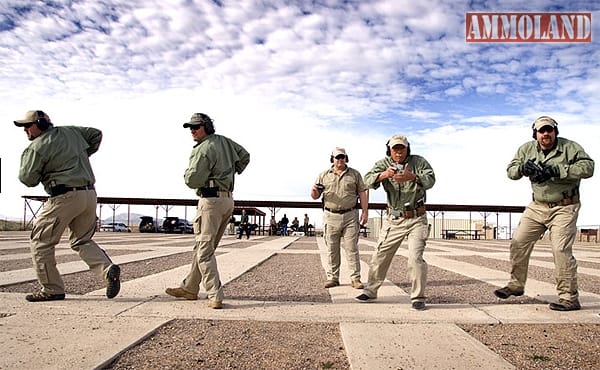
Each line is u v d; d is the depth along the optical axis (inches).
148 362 107.5
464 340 127.4
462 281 250.8
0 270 259.8
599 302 185.2
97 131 186.9
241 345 122.0
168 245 542.0
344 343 123.6
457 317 155.6
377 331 136.3
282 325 144.3
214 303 164.4
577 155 165.2
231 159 177.2
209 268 166.4
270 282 237.0
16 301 170.1
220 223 175.5
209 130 173.8
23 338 122.4
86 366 101.3
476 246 713.0
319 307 169.9
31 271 254.1
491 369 104.9
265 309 165.0
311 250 491.8
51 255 170.9
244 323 145.9
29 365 101.3
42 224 167.0
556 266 170.4
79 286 207.2
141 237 850.1
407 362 108.7
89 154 189.6
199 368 104.1
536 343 127.0
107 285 169.0
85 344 117.6
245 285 224.8
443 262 374.3
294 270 294.8
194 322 145.3
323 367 106.7
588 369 106.3
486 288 224.4
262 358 112.0
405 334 133.3
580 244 938.1
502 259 412.5
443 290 217.0
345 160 222.2
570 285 167.9
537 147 177.5
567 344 126.1
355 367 105.0
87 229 173.0
